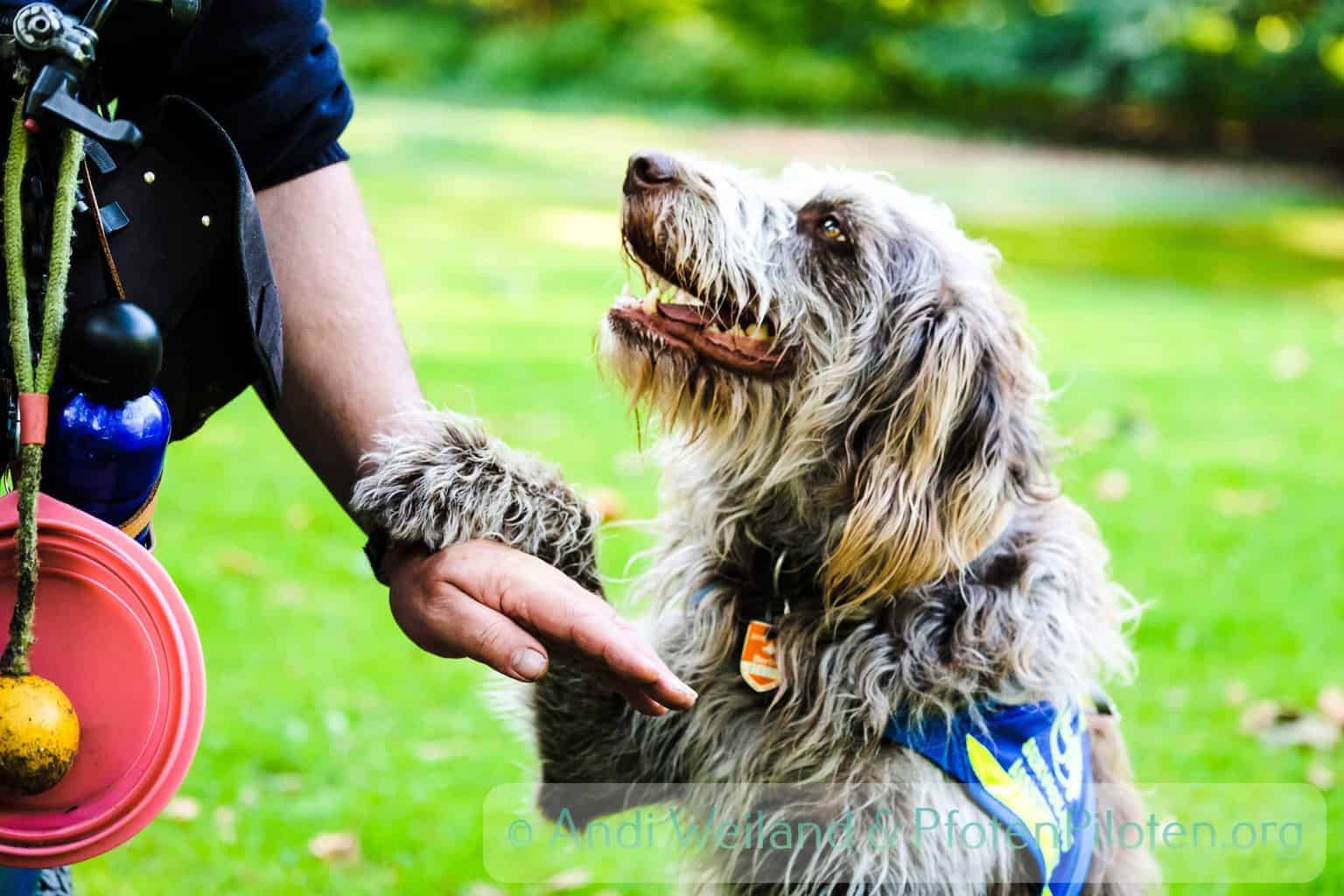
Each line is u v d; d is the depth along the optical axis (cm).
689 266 269
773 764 245
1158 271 1334
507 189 1409
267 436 655
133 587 153
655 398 270
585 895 332
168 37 176
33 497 143
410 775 372
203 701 154
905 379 262
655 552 280
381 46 1977
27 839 147
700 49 2012
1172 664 446
